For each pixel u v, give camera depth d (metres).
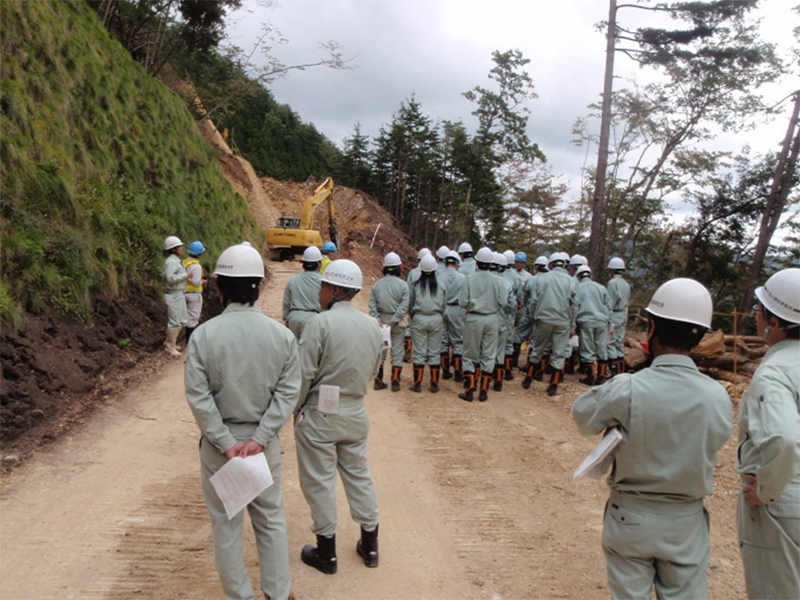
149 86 18.36
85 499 5.12
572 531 5.28
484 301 9.05
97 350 8.39
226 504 3.25
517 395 9.82
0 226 7.93
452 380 10.70
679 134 28.94
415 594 4.20
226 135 35.47
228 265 3.49
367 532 4.49
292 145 74.62
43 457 5.72
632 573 2.86
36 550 4.32
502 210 48.41
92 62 14.68
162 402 7.73
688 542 2.80
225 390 3.37
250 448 3.36
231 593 3.42
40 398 6.54
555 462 6.88
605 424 2.95
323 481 4.25
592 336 10.48
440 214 52.62
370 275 27.19
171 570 4.22
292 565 4.44
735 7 18.03
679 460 2.75
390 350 9.67
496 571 4.58
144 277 11.22
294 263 25.08
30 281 7.80
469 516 5.48
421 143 58.69
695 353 10.51
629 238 35.03
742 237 32.84
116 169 12.98
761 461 2.77
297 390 3.59
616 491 2.96
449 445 7.29
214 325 3.42
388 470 6.45
